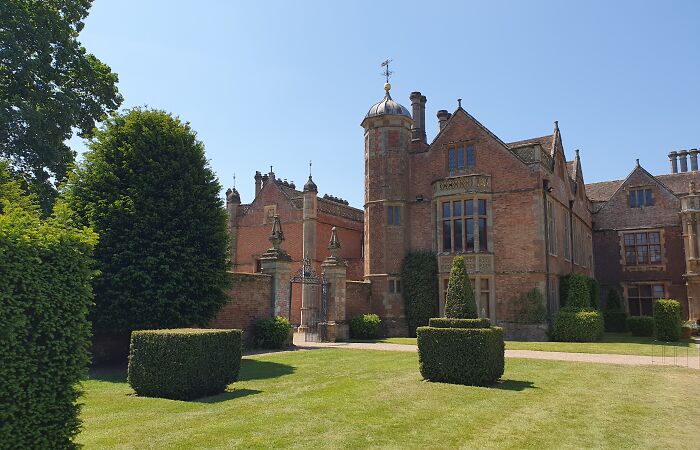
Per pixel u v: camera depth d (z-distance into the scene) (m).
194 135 17.02
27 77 19.38
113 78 23.89
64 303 6.32
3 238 5.82
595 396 10.32
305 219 33.47
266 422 8.02
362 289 27.56
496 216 25.77
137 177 15.47
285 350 18.91
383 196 28.48
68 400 6.20
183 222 15.77
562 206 28.81
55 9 21.53
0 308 5.59
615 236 35.78
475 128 27.02
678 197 34.09
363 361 15.45
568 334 23.30
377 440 7.15
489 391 10.72
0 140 18.86
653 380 12.22
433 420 8.29
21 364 5.72
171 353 9.98
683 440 7.40
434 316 26.45
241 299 19.12
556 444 7.12
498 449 6.86
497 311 25.12
